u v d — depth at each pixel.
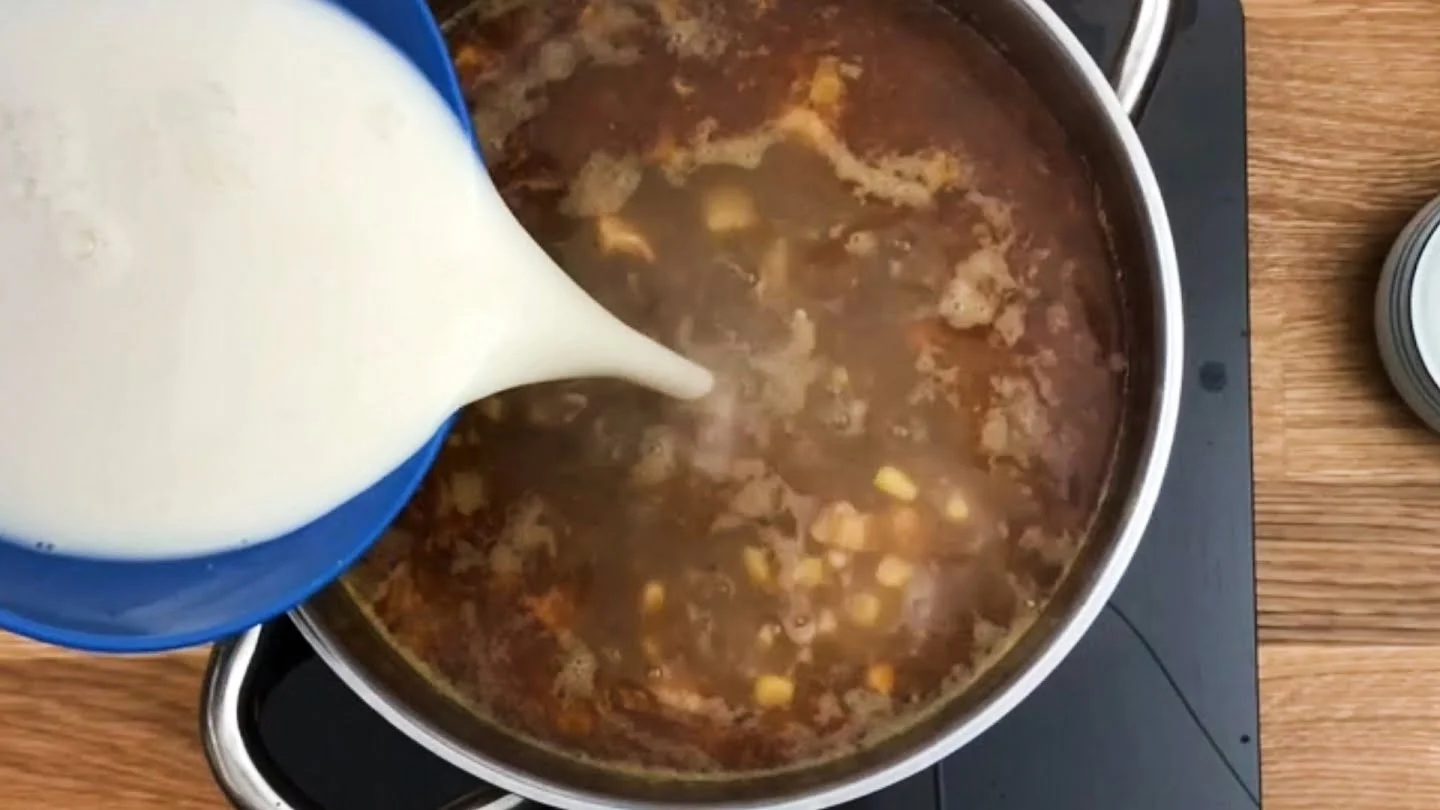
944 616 0.39
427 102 0.33
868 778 0.36
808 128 0.41
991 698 0.36
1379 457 0.47
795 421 0.40
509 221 0.34
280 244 0.31
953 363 0.40
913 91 0.41
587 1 0.41
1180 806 0.45
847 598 0.39
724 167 0.41
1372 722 0.46
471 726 0.39
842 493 0.40
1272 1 0.47
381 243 0.31
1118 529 0.37
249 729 0.39
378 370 0.31
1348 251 0.47
